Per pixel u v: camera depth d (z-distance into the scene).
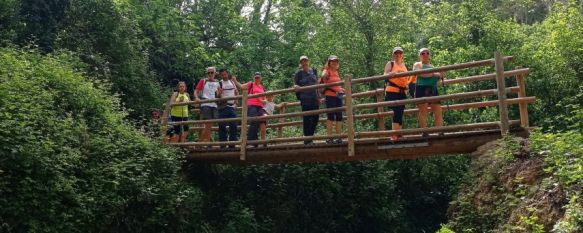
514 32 16.11
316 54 18.20
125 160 9.02
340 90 8.75
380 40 16.36
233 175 11.97
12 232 6.96
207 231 10.14
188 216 9.87
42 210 7.25
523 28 19.47
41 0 13.63
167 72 17.91
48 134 7.96
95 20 13.70
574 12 15.05
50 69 9.78
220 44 21.38
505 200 6.07
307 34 20.98
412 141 7.74
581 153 5.78
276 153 9.13
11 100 7.95
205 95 10.75
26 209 7.12
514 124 7.06
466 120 13.85
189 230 9.82
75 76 10.06
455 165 13.37
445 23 16.94
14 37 12.51
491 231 6.05
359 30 16.59
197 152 10.34
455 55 15.24
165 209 9.06
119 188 8.50
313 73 9.23
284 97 16.97
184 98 11.12
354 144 8.14
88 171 8.26
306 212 12.22
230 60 19.42
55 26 13.62
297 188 12.36
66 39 13.09
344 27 16.78
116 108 10.65
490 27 15.61
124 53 13.86
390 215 12.90
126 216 8.67
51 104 8.70
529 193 5.84
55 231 7.23
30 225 7.01
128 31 14.44
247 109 10.04
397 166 13.99
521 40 15.94
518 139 6.64
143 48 16.86
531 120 14.00
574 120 10.90
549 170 5.69
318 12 21.14
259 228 11.22
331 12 17.41
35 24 13.48
